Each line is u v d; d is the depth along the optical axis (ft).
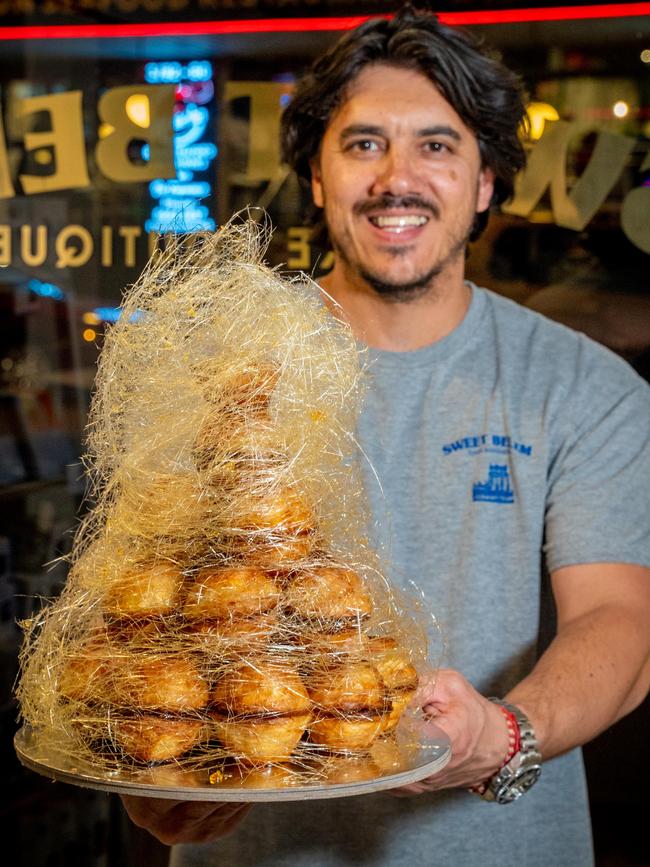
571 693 4.41
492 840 5.01
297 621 3.31
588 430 5.20
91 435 4.03
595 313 8.64
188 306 3.79
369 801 4.96
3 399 9.47
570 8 8.44
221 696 3.17
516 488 5.18
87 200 9.30
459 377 5.34
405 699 3.38
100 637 3.39
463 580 5.11
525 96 6.30
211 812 3.87
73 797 9.18
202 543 3.42
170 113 9.10
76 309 9.41
